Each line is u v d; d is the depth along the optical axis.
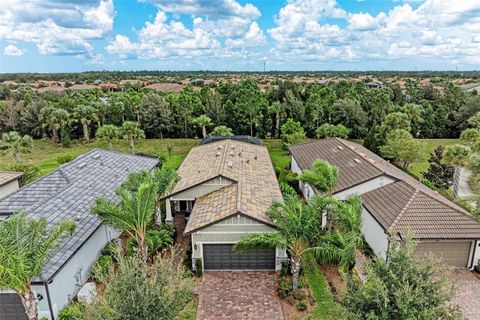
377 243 24.58
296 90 77.81
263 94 78.38
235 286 21.45
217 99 71.19
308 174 25.12
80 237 21.20
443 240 21.70
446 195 34.56
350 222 20.08
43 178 29.45
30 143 49.56
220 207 23.98
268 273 22.86
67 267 19.52
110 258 22.48
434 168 38.56
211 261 23.11
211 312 19.11
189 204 30.62
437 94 96.62
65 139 62.91
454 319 12.12
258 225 22.22
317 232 20.20
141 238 21.09
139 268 13.38
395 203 25.09
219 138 50.22
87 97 86.31
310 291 20.83
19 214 15.76
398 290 11.90
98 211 20.12
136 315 12.13
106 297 12.84
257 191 27.20
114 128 52.88
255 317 18.72
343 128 56.97
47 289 17.45
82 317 13.02
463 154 32.59
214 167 31.09
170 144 61.53
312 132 68.00
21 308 18.08
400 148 41.72
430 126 72.00
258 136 68.06
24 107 74.56
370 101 73.69
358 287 13.41
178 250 25.34
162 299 12.62
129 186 23.00
